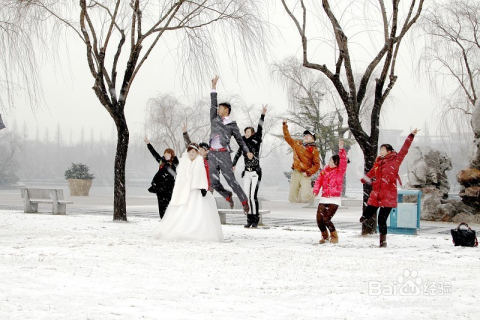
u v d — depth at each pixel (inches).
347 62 506.9
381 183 420.2
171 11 628.1
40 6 609.9
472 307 199.2
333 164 425.7
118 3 610.5
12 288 204.4
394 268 291.6
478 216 729.6
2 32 597.9
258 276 257.4
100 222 590.9
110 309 177.5
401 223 534.3
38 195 743.7
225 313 178.4
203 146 429.4
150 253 327.3
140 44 622.2
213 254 331.0
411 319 178.7
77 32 618.8
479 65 947.3
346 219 794.8
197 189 424.8
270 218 773.9
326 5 505.7
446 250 391.5
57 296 194.2
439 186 792.3
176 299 198.7
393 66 521.0
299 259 319.6
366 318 178.7
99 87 602.2
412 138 425.4
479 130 739.4
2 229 473.1
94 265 272.5
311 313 183.5
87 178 1539.1
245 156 570.6
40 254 305.6
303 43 510.0
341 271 277.9
